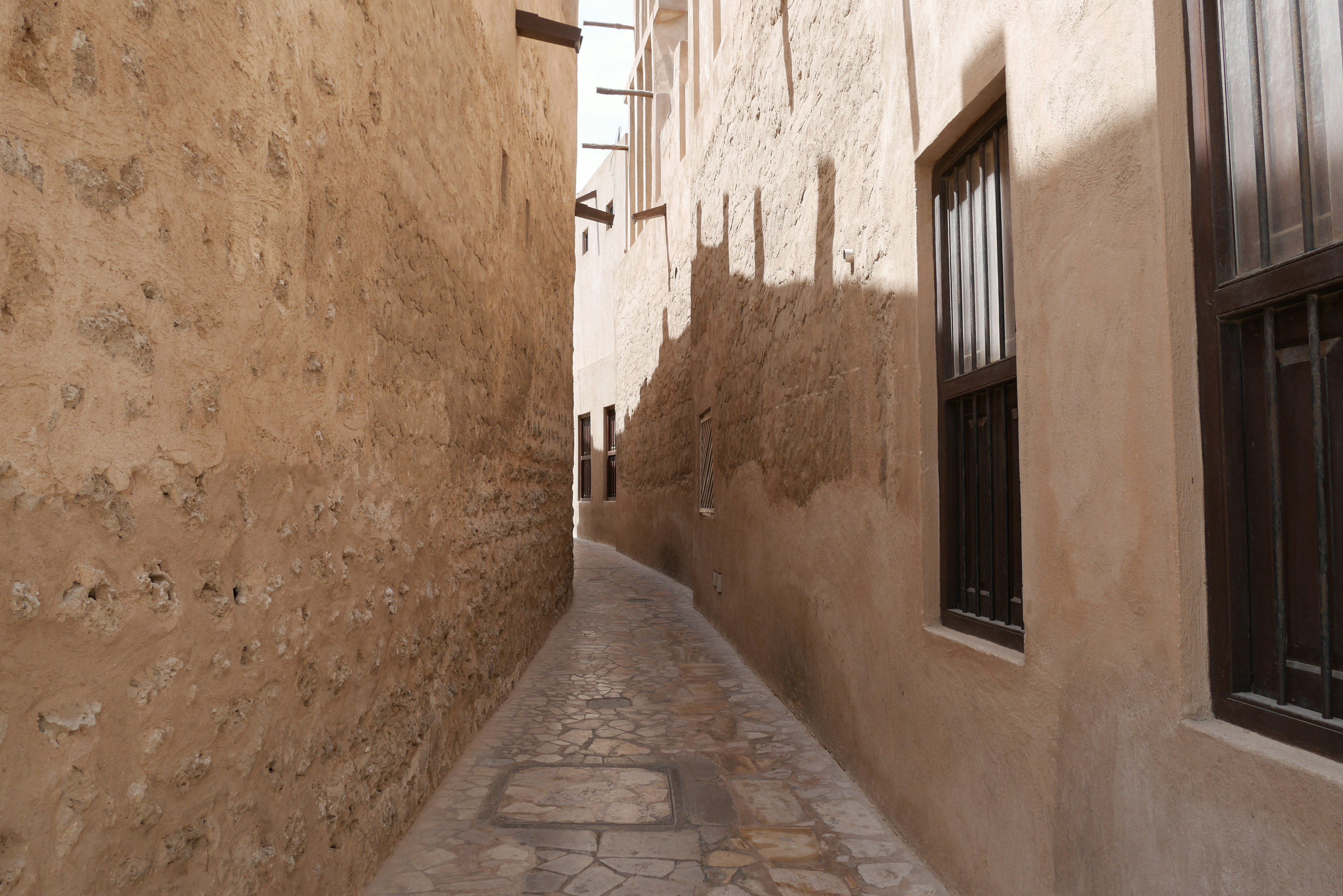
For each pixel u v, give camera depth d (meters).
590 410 18.08
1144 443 1.77
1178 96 1.74
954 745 2.76
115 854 1.44
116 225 1.45
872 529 3.63
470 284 4.36
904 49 3.27
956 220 3.05
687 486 10.96
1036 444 2.24
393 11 3.08
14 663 1.20
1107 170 1.90
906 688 3.21
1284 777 1.39
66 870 1.31
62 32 1.31
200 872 1.74
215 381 1.79
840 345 4.12
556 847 3.13
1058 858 2.11
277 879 2.11
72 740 1.33
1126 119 1.83
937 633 2.94
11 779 1.19
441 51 3.77
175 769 1.63
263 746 2.03
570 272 8.91
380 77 2.94
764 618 5.85
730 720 4.90
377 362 2.92
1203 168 1.70
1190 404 1.69
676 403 11.50
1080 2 2.01
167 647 1.60
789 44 5.21
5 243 1.19
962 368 2.99
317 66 2.37
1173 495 1.67
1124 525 1.84
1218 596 1.65
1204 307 1.69
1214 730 1.59
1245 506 1.65
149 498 1.54
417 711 3.42
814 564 4.59
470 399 4.39
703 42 8.52
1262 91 1.59
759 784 3.83
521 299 6.02
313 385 2.34
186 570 1.67
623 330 15.41
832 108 4.32
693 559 9.89
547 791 3.71
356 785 2.71
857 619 3.84
